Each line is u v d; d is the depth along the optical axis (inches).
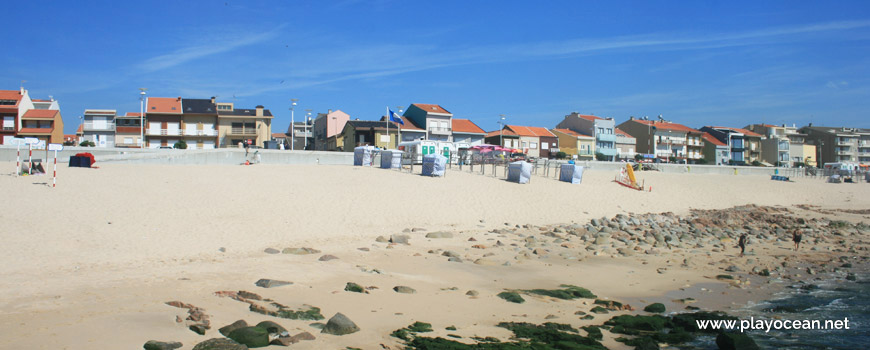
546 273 745.6
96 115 3316.9
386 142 3376.0
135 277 596.7
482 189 1557.6
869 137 5689.0
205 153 2044.8
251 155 2156.7
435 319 512.4
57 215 908.6
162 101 3467.0
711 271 806.5
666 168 3088.1
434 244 924.0
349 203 1253.7
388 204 1277.1
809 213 1742.1
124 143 3277.6
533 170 2196.1
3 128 3016.7
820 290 700.7
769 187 2336.4
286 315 487.5
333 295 568.4
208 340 387.9
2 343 380.5
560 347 443.2
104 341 394.9
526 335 476.7
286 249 789.9
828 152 5536.4
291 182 1471.5
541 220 1262.3
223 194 1239.5
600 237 1028.5
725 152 4970.5
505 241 991.6
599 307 578.6
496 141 3818.9
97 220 900.6
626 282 717.3
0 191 1061.1
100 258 681.0
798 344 489.4
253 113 3570.4
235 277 619.8
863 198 2224.4
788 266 868.6
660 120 5157.5
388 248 862.5
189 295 531.5
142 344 393.4
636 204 1621.6
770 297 661.3
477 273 722.8
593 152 4256.9
